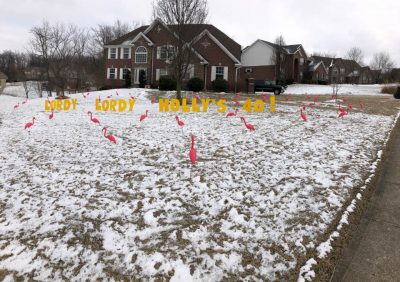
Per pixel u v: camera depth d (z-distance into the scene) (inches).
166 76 1123.9
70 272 138.3
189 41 708.0
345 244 153.7
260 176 231.6
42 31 2271.2
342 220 171.0
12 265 142.7
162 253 147.7
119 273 136.6
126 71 1419.8
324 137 341.7
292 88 1641.2
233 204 191.2
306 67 2138.3
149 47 1320.1
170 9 684.7
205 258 144.1
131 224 172.2
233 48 1385.3
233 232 163.3
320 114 529.0
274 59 1665.8
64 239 159.5
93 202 196.4
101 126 425.1
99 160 274.7
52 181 230.8
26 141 349.7
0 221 178.5
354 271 136.9
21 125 457.7
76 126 430.6
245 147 305.6
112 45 1437.0
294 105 702.5
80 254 148.6
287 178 226.7
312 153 282.4
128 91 1026.7
